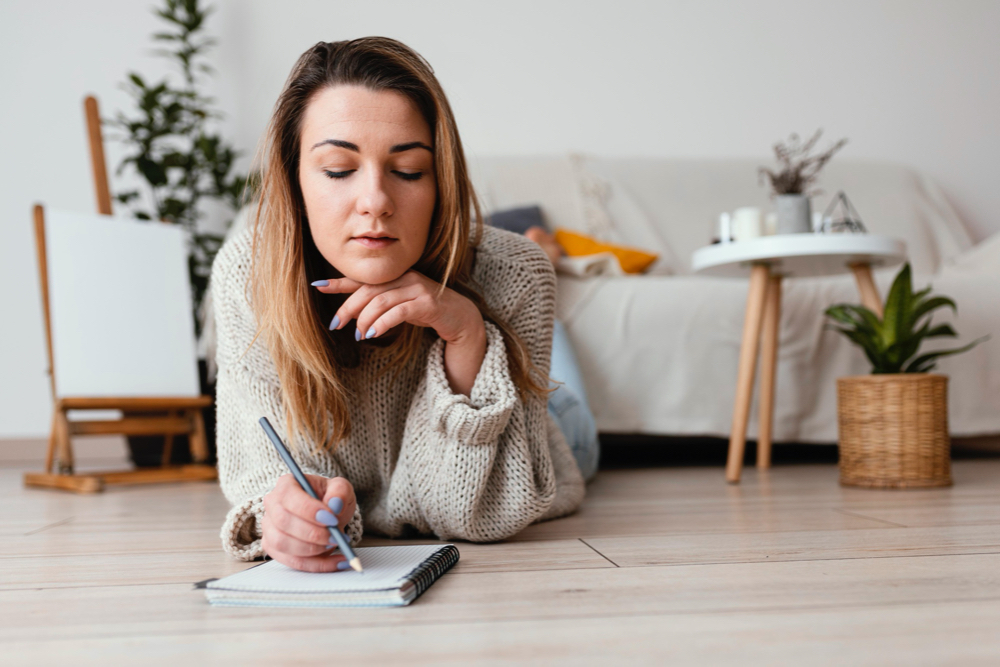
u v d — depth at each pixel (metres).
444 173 0.85
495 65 3.22
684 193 3.02
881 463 1.56
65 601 0.74
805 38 3.32
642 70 3.27
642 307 2.08
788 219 1.84
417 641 0.58
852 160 3.16
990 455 2.26
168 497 1.75
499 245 1.04
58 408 2.10
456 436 0.90
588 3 3.26
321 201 0.81
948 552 0.88
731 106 3.28
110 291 2.22
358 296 0.84
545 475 1.00
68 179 3.16
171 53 2.94
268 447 0.95
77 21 3.18
